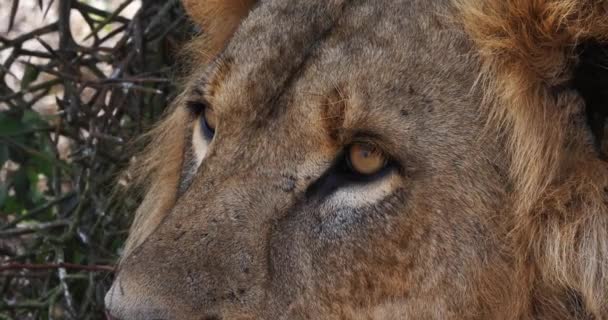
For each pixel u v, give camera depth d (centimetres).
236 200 642
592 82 612
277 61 648
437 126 621
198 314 630
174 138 820
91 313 991
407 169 622
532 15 612
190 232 641
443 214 625
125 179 1014
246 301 636
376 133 620
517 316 645
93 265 941
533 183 622
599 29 598
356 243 630
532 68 621
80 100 1043
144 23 1061
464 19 627
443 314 639
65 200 1044
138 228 834
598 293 620
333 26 643
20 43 1068
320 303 640
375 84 621
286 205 638
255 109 648
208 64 745
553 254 627
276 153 639
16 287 1078
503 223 630
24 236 1162
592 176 620
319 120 626
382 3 642
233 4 805
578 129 622
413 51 627
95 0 1465
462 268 631
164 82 1020
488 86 627
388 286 635
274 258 638
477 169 625
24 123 1050
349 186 632
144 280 630
